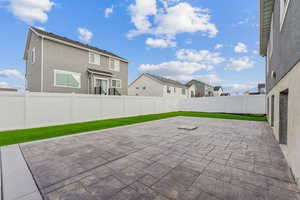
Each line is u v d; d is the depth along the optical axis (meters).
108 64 15.83
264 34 7.74
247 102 13.65
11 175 2.45
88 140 4.75
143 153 3.53
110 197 1.86
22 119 6.57
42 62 10.96
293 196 1.85
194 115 13.12
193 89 30.78
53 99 7.52
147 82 23.84
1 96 6.06
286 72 3.05
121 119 10.16
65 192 1.97
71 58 12.70
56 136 5.31
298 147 2.16
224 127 7.09
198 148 3.90
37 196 1.89
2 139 4.88
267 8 5.86
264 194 1.89
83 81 13.53
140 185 2.13
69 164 2.90
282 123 4.07
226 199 1.79
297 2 2.32
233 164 2.86
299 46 2.22
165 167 2.75
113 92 15.98
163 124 8.05
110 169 2.67
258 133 5.75
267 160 3.06
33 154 3.46
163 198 1.83
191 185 2.12
